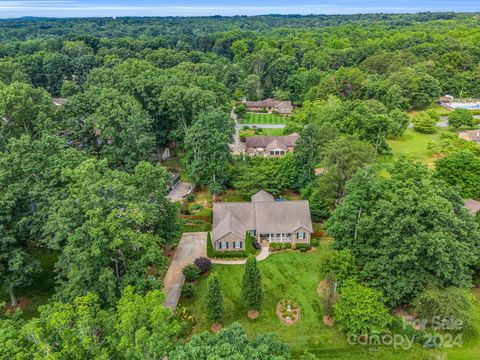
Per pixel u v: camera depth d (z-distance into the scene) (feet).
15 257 105.09
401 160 134.10
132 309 72.49
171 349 79.15
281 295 123.13
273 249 148.05
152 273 131.85
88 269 95.30
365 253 120.16
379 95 310.65
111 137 173.68
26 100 167.53
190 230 161.38
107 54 443.73
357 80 320.50
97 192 104.58
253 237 152.35
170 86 211.00
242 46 523.29
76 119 183.32
